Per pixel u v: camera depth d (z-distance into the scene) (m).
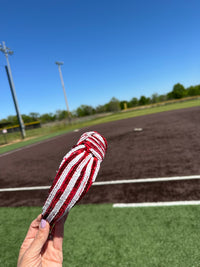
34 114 57.34
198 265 1.58
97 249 1.94
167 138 7.20
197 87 58.91
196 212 2.30
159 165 4.27
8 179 5.03
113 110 53.72
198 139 6.20
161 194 2.88
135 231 2.12
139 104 70.31
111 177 3.96
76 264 1.79
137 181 3.53
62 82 30.75
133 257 1.76
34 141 13.94
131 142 7.48
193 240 1.85
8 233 2.48
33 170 5.54
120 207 2.69
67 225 2.43
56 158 6.43
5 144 15.85
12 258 2.01
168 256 1.71
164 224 2.16
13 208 3.21
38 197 3.53
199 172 3.50
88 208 2.79
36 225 0.55
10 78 17.36
